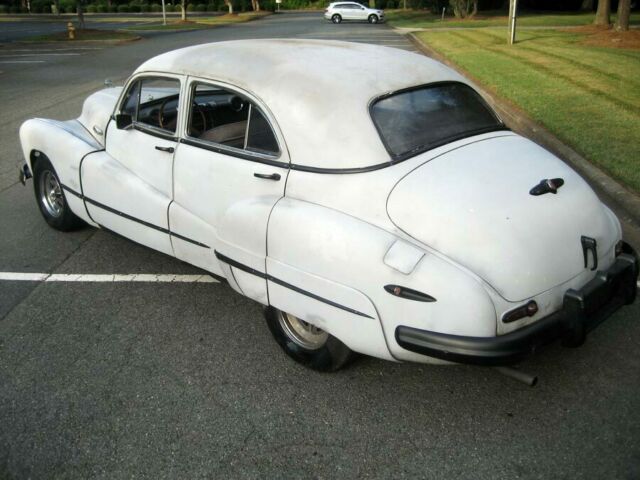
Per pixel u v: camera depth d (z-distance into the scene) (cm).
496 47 1866
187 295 443
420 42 2277
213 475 279
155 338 390
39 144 512
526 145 350
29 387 344
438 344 267
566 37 2103
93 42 2647
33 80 1512
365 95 325
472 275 268
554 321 280
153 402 330
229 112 394
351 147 308
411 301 271
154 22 4353
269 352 373
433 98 351
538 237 283
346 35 2809
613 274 309
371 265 280
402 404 322
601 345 369
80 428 311
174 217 397
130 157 435
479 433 300
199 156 376
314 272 301
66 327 405
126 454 293
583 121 855
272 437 302
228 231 345
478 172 304
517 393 328
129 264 495
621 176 625
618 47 1739
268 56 367
